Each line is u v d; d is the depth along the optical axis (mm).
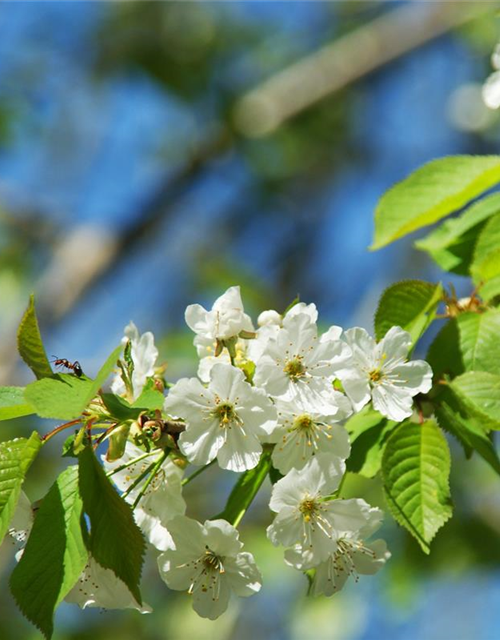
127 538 2992
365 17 13875
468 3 12734
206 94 12680
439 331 3834
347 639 8633
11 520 3236
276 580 8680
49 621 2920
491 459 3572
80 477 3004
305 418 3332
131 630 8914
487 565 8523
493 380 3490
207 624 8820
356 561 3463
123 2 12867
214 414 3281
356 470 3600
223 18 12977
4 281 11492
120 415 3178
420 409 3672
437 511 3354
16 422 9047
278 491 3252
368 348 3461
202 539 3283
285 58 13320
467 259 4340
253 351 3453
